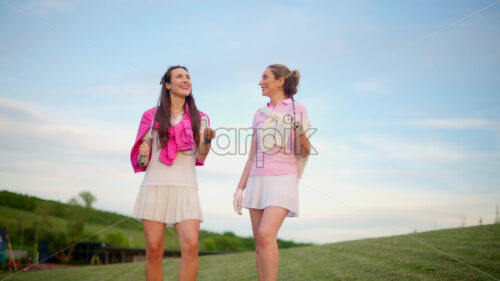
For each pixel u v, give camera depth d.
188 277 2.58
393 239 5.95
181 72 2.88
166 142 2.72
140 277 5.49
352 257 4.93
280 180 2.69
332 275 3.97
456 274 3.09
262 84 3.03
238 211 2.97
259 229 2.59
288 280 4.11
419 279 3.14
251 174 2.88
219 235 23.86
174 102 2.91
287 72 3.01
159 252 2.74
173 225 2.84
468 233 4.70
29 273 5.69
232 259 7.21
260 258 2.57
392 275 3.44
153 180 2.72
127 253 11.72
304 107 2.89
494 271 3.02
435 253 3.98
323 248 6.52
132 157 2.87
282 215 2.63
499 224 4.83
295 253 6.65
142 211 2.68
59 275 5.76
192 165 2.83
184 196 2.70
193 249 2.61
